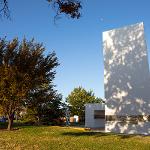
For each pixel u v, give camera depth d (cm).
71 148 1717
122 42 3562
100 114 5231
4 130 3106
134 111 3362
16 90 2902
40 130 3080
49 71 3102
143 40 3362
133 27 3469
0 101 3002
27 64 2969
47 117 4919
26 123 4875
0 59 3023
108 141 2144
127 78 3469
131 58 3459
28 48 3047
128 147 1811
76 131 3083
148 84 3281
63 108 5181
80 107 7312
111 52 3662
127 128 3378
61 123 5478
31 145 1836
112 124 3531
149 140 2261
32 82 2955
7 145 1828
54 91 3484
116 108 3525
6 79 2881
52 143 1950
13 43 3038
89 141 2122
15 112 3275
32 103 3241
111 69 3638
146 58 3325
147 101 3269
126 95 3456
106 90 3653
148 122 3231
